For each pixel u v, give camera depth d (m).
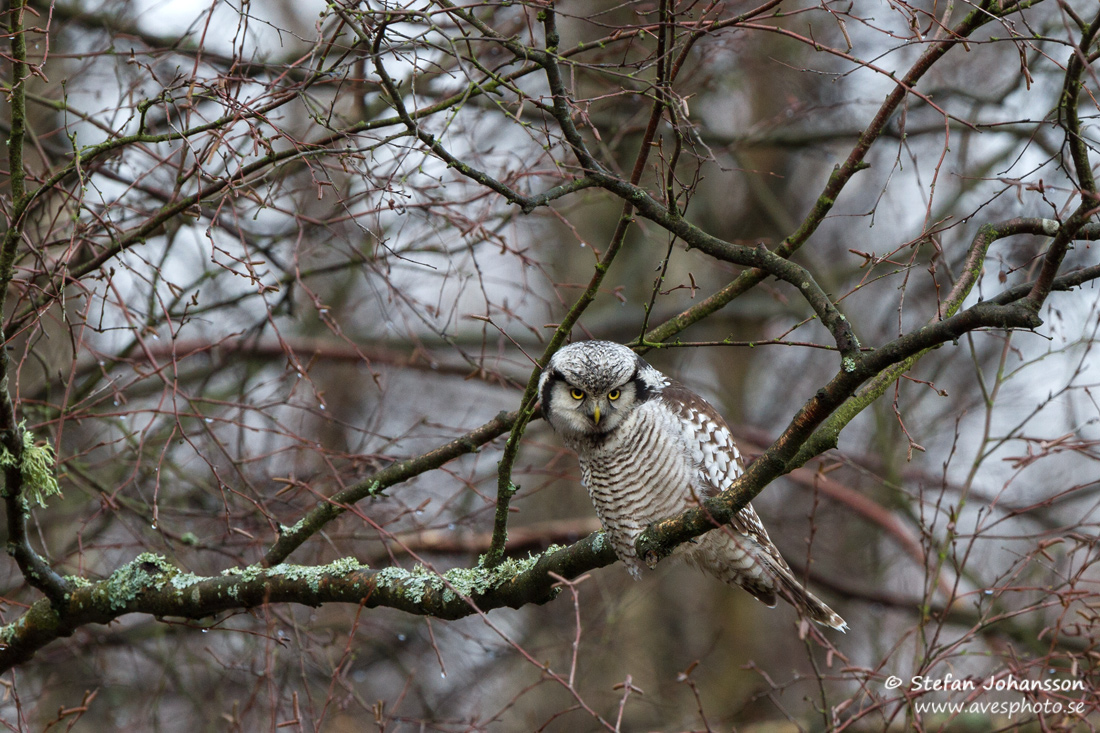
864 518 17.50
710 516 7.40
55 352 11.84
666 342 7.78
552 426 10.09
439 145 7.23
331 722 11.04
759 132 15.61
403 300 11.77
